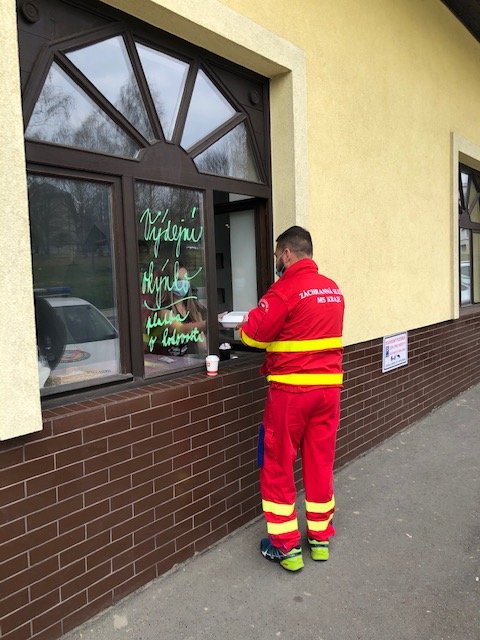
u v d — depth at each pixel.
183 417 2.94
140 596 2.70
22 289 2.12
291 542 2.91
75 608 2.43
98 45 2.66
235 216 4.10
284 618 2.55
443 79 6.02
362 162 4.53
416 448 4.88
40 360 2.50
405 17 5.16
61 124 2.50
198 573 2.91
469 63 6.73
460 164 7.16
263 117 3.79
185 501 2.97
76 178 2.56
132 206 2.81
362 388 4.66
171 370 3.12
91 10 2.59
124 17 2.75
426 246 5.75
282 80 3.70
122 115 2.75
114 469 2.57
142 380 2.90
